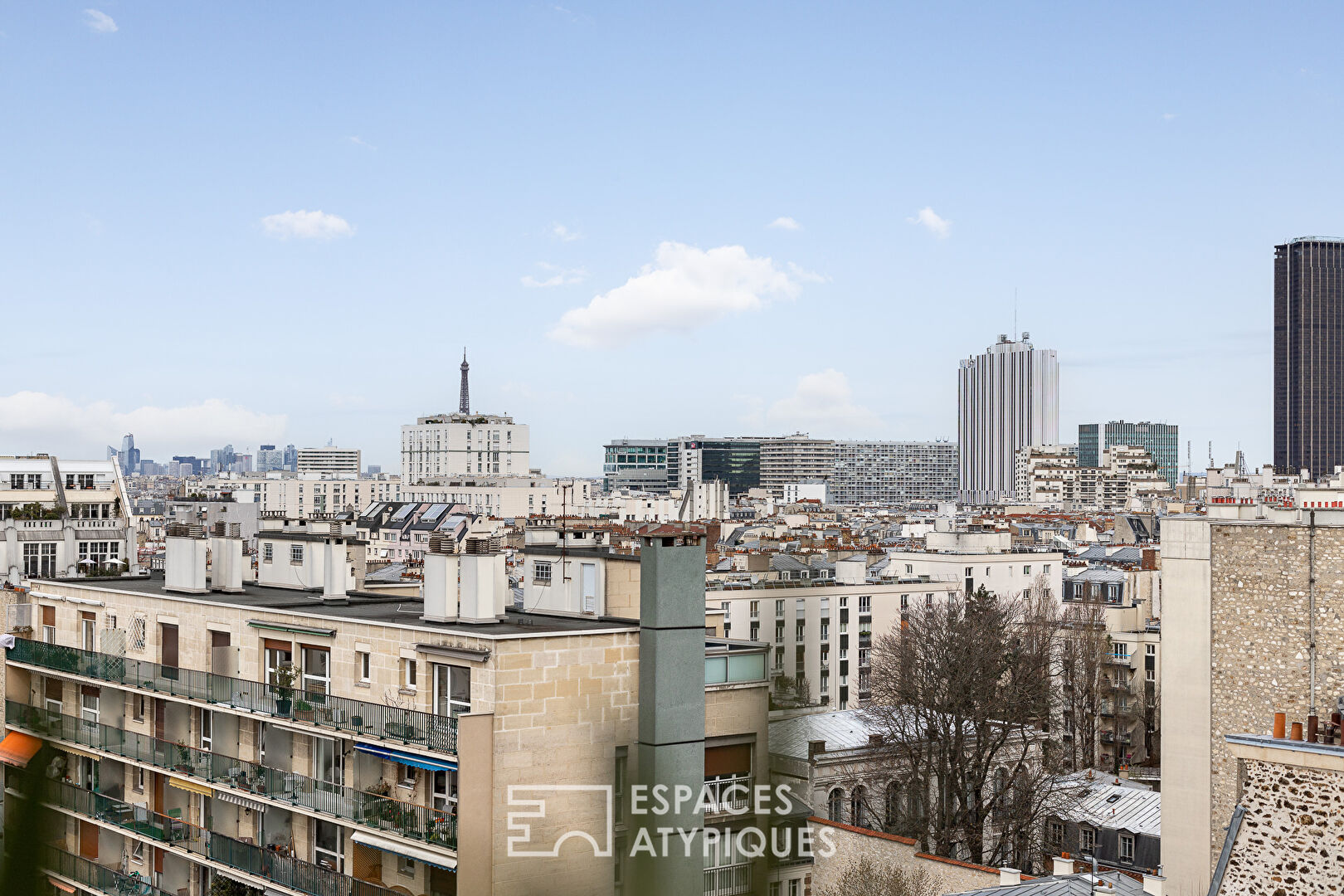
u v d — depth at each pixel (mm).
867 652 129625
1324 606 49594
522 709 38062
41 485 134375
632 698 40406
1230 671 51719
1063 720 118938
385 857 42875
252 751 48406
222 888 47500
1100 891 41469
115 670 54188
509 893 37719
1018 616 123188
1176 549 53344
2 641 60969
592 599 46469
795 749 54812
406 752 39094
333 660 44625
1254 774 27172
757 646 47000
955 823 77125
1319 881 25891
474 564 42062
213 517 140500
